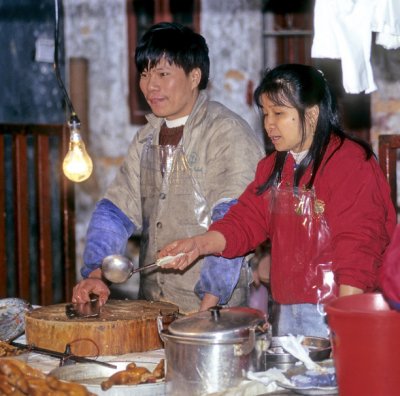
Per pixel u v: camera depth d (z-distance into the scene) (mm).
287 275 2848
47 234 5336
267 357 2439
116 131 6758
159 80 3330
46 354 2676
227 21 6457
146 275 3473
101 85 6742
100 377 2498
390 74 6191
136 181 3543
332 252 2754
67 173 3426
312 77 2744
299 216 2811
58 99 6590
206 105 3375
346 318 2018
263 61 6445
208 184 3305
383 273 2027
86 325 2717
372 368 2002
